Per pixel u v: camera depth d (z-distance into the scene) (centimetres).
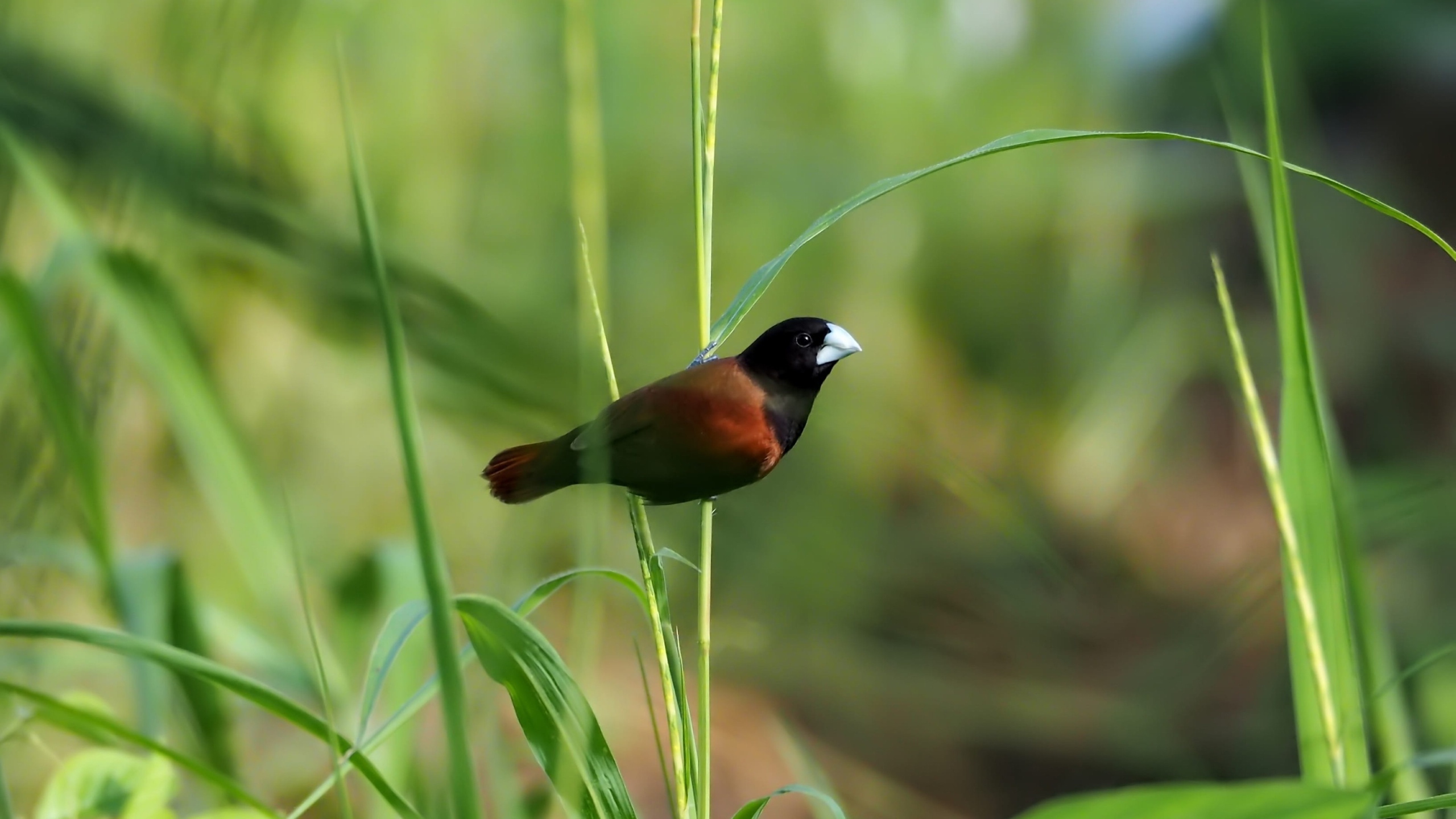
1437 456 1050
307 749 514
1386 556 776
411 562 496
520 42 829
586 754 477
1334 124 1365
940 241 1124
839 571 820
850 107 1080
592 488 481
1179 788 468
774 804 784
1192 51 1204
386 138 767
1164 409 1188
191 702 492
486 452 514
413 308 481
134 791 482
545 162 798
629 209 940
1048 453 1120
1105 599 999
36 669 498
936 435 1029
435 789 490
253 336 547
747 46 1055
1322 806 468
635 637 479
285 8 482
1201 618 880
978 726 862
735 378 483
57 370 487
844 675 849
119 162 480
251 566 492
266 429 598
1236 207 1255
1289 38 1325
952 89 1144
